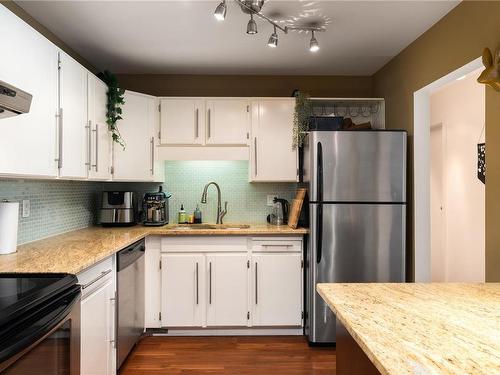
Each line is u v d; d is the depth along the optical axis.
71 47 2.87
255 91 3.64
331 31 2.60
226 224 3.52
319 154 2.81
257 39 2.73
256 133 3.31
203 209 3.62
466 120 3.48
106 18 2.38
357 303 1.13
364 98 3.38
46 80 1.91
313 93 3.66
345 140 2.81
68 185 2.87
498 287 1.34
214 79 3.62
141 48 2.90
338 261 2.81
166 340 2.95
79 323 1.63
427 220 2.75
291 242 3.03
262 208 3.64
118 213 3.21
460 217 3.58
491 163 1.90
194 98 3.32
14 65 1.64
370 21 2.44
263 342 2.92
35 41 1.81
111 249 2.09
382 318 0.99
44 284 1.39
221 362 2.57
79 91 2.30
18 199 2.21
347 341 1.24
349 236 2.81
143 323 2.93
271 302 3.02
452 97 3.69
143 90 3.59
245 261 3.01
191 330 3.06
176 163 3.63
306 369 2.47
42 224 2.48
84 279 1.82
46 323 1.25
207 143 3.31
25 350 1.16
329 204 2.81
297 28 2.48
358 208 2.81
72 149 2.20
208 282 3.00
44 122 1.89
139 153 3.16
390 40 2.76
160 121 3.32
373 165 2.81
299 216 3.07
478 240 3.33
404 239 2.81
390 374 0.69
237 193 3.63
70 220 2.90
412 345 0.82
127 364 2.54
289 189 3.65
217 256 3.01
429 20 2.42
